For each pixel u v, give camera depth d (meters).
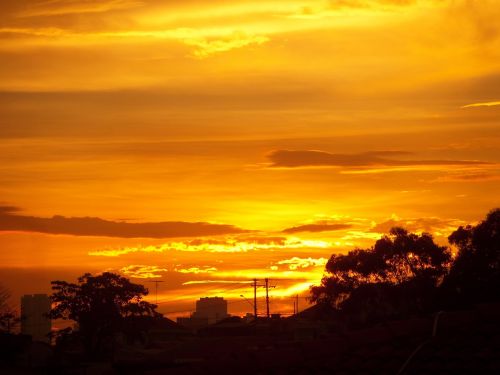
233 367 13.88
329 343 13.65
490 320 12.81
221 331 78.25
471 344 12.00
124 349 79.44
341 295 84.31
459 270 68.94
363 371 12.32
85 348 76.31
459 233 70.31
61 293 77.06
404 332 13.17
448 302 66.12
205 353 17.59
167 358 49.41
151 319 79.31
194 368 14.12
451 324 12.91
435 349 12.13
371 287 82.12
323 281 85.75
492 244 67.62
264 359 13.77
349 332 13.84
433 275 79.50
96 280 77.69
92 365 65.19
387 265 81.69
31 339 76.81
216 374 13.84
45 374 67.69
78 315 76.75
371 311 83.50
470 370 11.20
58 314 76.56
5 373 65.38
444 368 11.46
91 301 76.81
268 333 77.69
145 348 77.94
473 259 68.00
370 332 13.51
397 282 81.50
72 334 76.25
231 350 16.02
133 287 78.62
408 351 12.44
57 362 73.00
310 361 13.39
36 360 73.25
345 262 83.88
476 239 68.62
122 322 77.31
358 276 83.56
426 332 12.96
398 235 82.75
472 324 12.82
